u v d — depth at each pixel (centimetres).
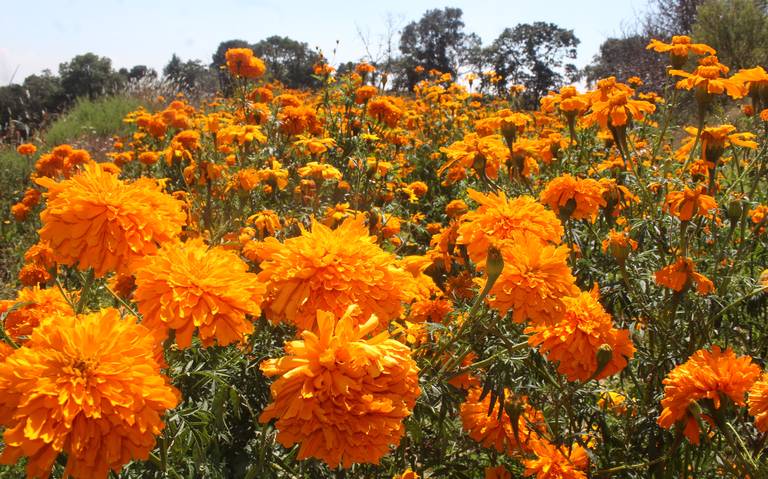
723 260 348
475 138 369
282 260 185
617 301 311
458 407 267
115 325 152
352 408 152
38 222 680
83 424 141
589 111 453
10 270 634
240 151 532
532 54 3716
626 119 362
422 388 221
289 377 149
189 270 171
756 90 363
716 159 358
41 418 137
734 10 1809
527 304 208
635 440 291
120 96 1731
